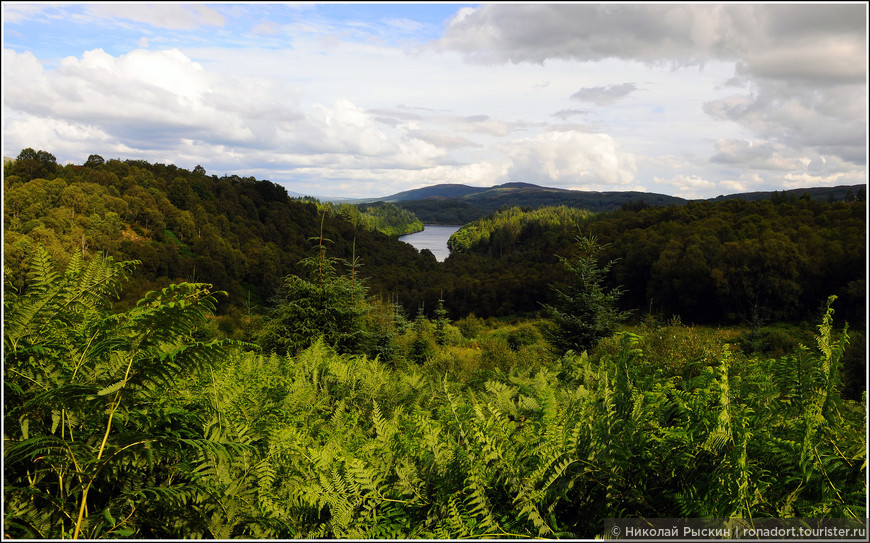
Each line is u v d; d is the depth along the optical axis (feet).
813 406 6.19
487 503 6.15
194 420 7.22
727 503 5.22
